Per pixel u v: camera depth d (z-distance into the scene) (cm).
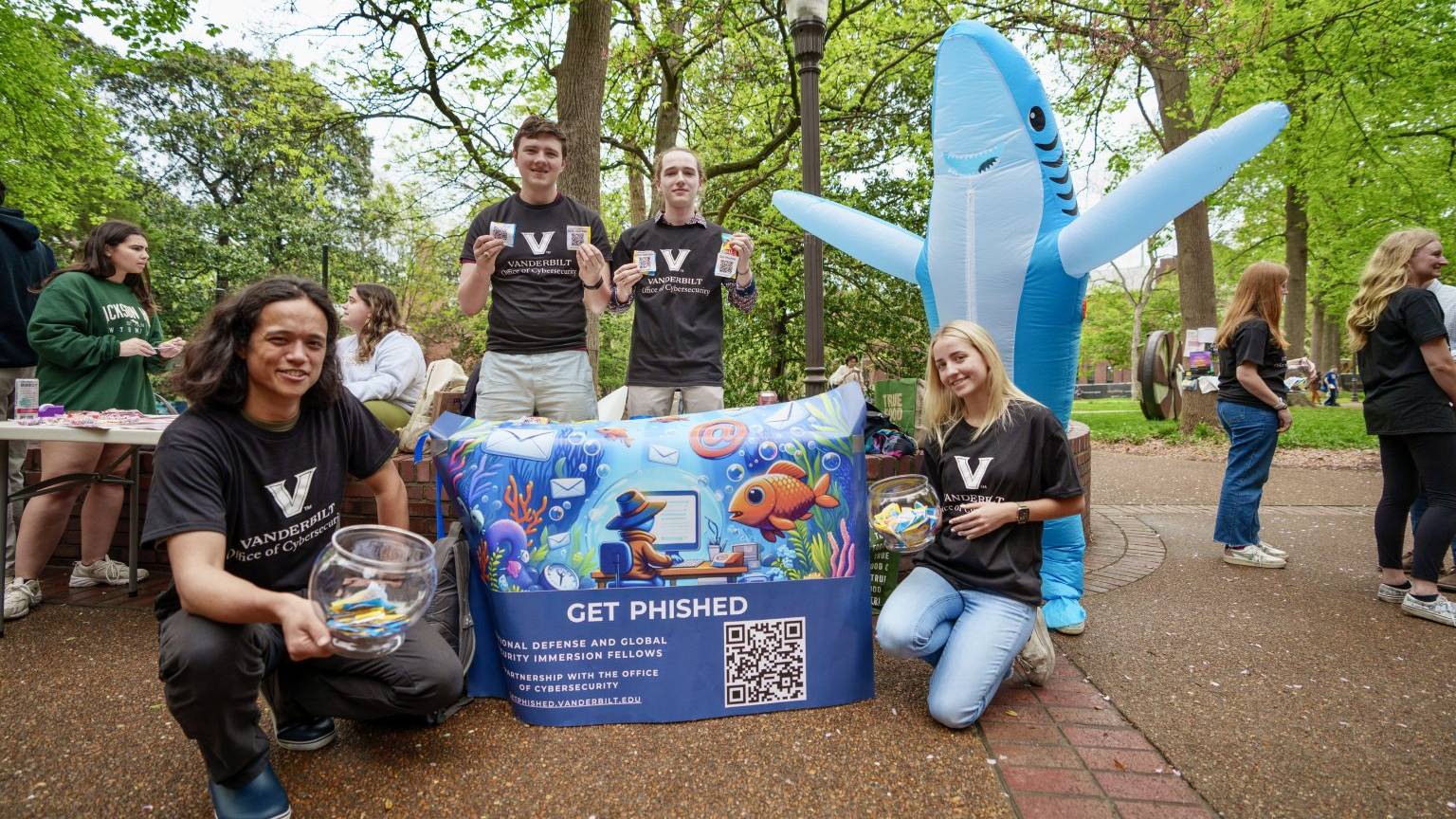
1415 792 198
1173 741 225
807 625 248
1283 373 425
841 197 1279
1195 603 364
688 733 232
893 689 263
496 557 241
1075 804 191
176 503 173
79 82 1425
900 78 1168
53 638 307
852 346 1302
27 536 344
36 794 196
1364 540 499
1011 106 298
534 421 260
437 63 814
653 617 241
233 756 179
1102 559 451
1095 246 282
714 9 824
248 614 162
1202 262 1162
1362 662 289
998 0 852
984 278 304
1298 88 1207
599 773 208
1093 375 6800
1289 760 214
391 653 204
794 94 900
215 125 1944
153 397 392
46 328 336
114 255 365
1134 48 730
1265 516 589
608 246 372
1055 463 246
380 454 228
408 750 221
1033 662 257
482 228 351
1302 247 1648
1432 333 327
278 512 198
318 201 991
